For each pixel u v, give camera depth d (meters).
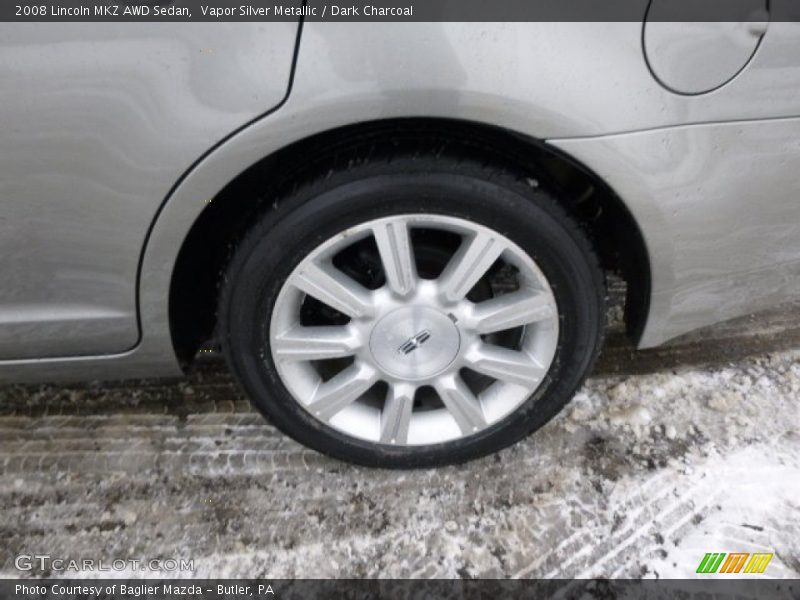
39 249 1.44
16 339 1.59
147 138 1.29
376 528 1.76
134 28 1.19
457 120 1.33
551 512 1.78
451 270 1.52
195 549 1.73
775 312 2.39
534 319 1.60
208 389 2.15
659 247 1.54
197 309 1.76
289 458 1.94
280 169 1.45
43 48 1.19
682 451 1.92
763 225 1.57
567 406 2.05
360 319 1.57
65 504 1.83
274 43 1.22
